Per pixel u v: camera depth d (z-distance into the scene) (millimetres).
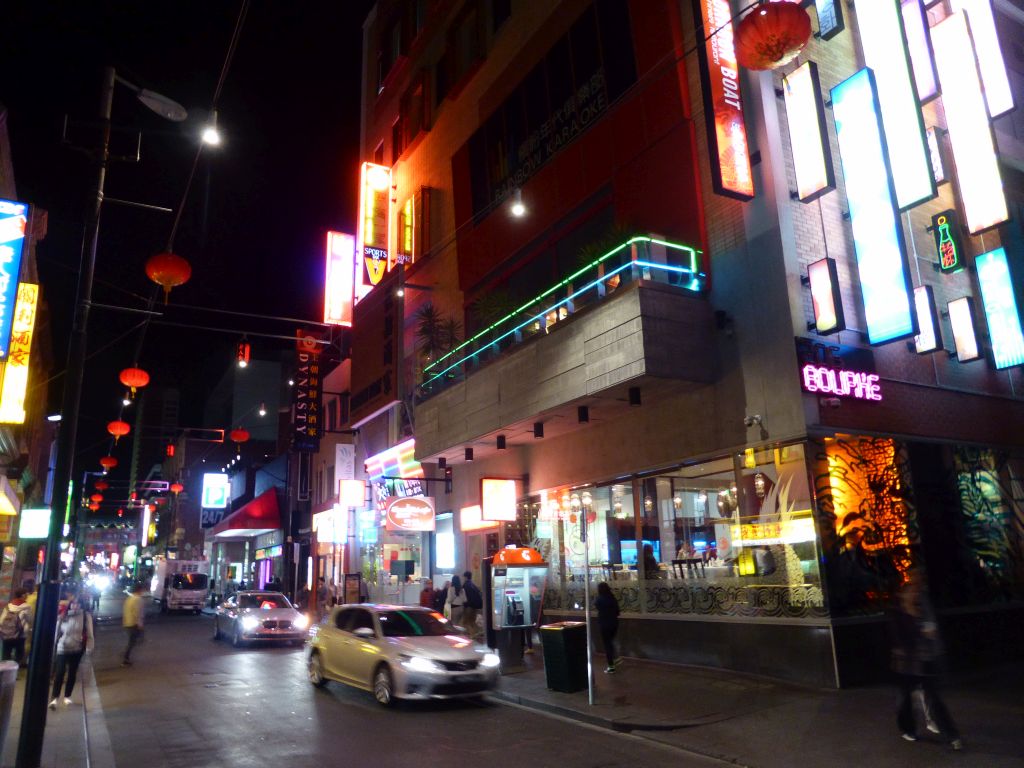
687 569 13266
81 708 11320
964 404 13289
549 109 18219
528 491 17859
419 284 24562
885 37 11977
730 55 12883
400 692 10492
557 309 15086
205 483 53312
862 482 11633
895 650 7777
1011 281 13391
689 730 8914
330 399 32938
